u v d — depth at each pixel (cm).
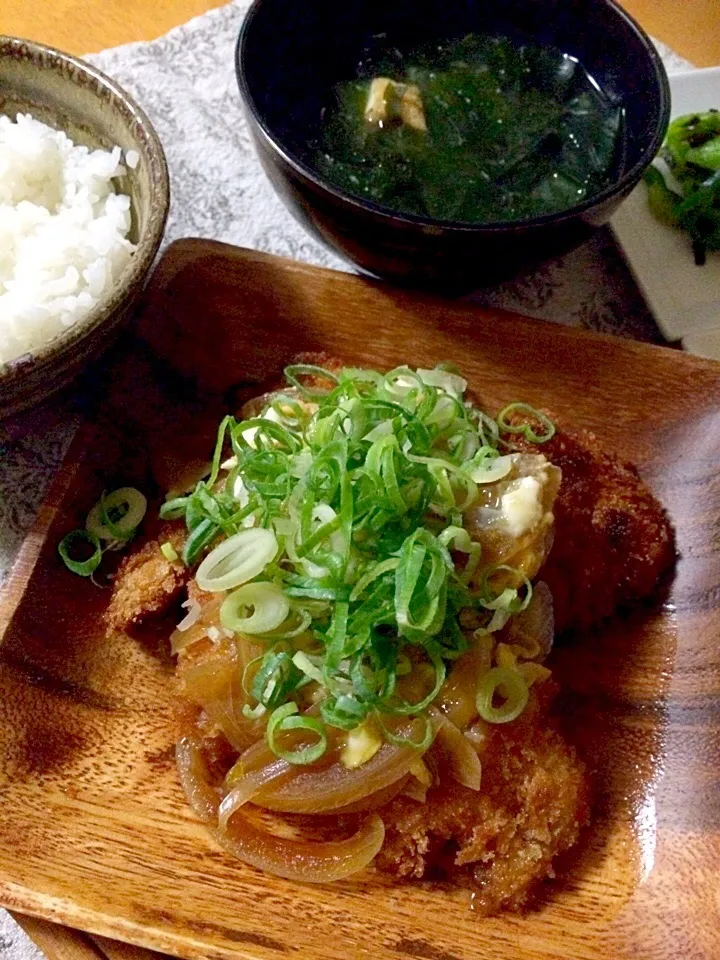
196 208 31
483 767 21
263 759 21
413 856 20
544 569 23
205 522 23
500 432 25
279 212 31
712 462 25
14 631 21
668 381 25
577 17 28
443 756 21
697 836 20
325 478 22
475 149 28
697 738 22
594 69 29
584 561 24
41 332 23
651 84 26
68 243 25
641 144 25
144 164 24
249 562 21
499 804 21
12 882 19
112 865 20
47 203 27
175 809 21
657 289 29
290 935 19
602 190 25
